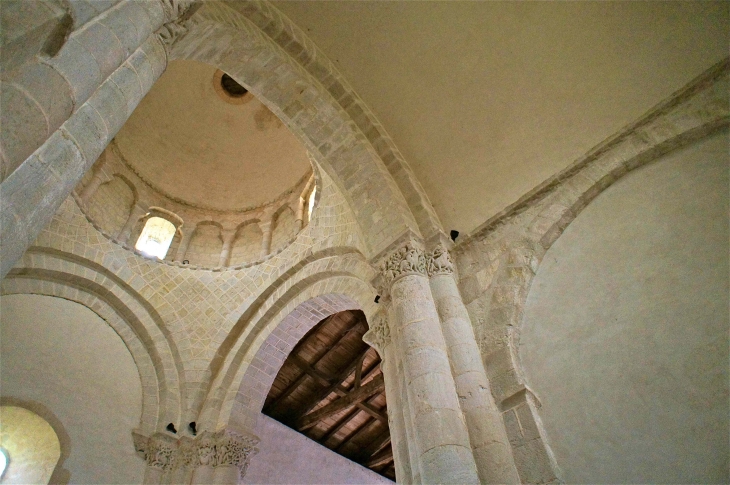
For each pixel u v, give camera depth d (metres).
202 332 13.27
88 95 3.79
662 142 7.11
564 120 8.44
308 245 12.80
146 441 11.36
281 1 9.26
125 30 4.26
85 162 4.09
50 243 11.69
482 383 6.55
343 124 9.52
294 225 14.29
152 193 15.22
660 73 7.57
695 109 7.02
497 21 8.64
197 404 12.29
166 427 11.66
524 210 8.31
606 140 7.82
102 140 4.36
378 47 9.52
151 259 13.34
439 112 9.59
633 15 7.68
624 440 5.65
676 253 6.36
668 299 6.14
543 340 6.93
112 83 4.68
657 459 5.36
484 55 8.93
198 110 16.02
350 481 16.27
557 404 6.34
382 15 9.21
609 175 7.50
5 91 3.10
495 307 7.49
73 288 12.01
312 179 14.58
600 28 7.95
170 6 5.37
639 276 6.53
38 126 3.26
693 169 6.76
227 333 13.30
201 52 8.03
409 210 9.09
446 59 9.22
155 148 15.60
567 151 8.36
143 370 12.35
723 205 6.26
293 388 16.25
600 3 7.86
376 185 9.27
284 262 13.23
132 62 5.03
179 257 14.55
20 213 3.29
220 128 16.30
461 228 9.09
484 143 9.26
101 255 12.52
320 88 9.49
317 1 9.23
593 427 5.93
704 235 6.24
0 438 10.29
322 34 9.60
